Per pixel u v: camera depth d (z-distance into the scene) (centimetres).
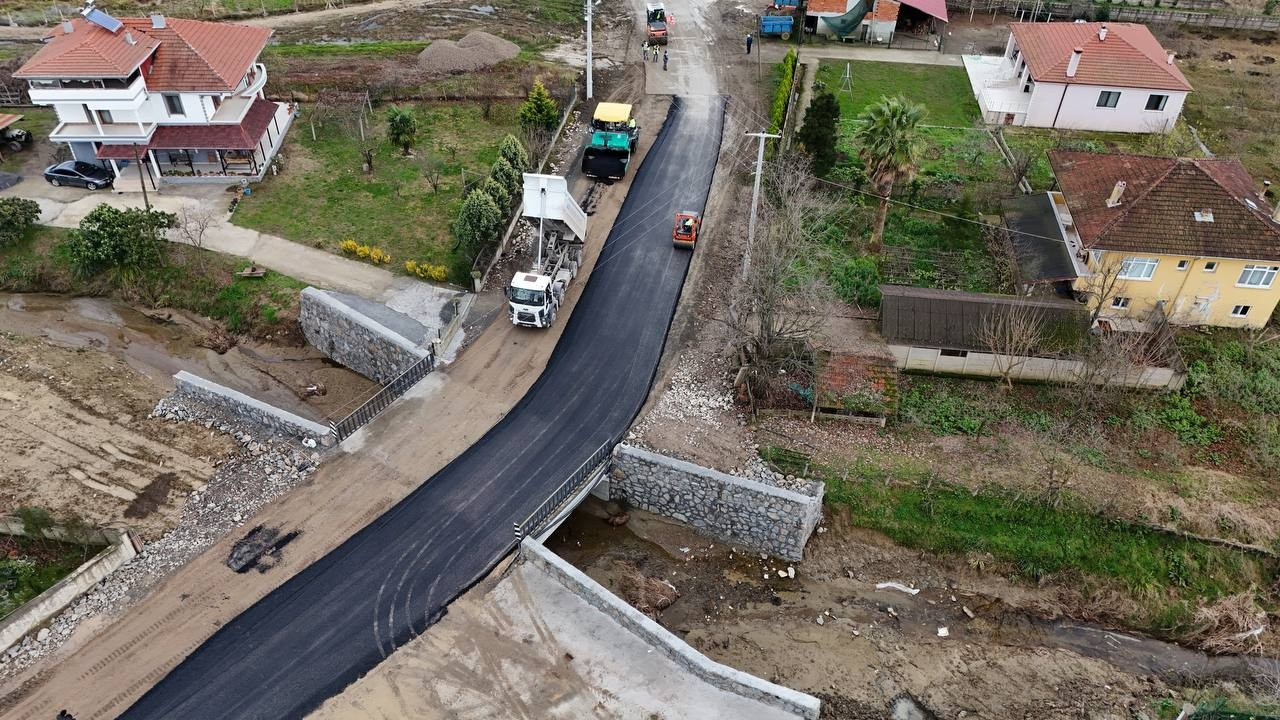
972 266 4634
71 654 2855
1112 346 3769
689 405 3791
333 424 3588
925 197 5150
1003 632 3284
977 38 7238
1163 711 3042
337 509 3309
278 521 3272
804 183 4425
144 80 4841
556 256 4384
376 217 4884
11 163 5228
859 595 3381
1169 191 4212
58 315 4478
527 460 3509
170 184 5069
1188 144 5750
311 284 4406
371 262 4566
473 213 4397
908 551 3478
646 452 3450
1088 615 3325
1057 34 6044
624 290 4406
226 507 3338
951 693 3088
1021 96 6100
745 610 3325
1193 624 3272
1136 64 5744
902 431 3762
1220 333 4309
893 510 3500
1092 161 4581
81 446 3650
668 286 4444
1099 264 4184
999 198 5116
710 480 3369
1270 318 4428
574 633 2953
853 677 3120
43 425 3762
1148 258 4141
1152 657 3222
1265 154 5744
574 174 5281
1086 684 3127
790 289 4109
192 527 3269
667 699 2773
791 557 3466
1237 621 3250
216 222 4784
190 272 4497
